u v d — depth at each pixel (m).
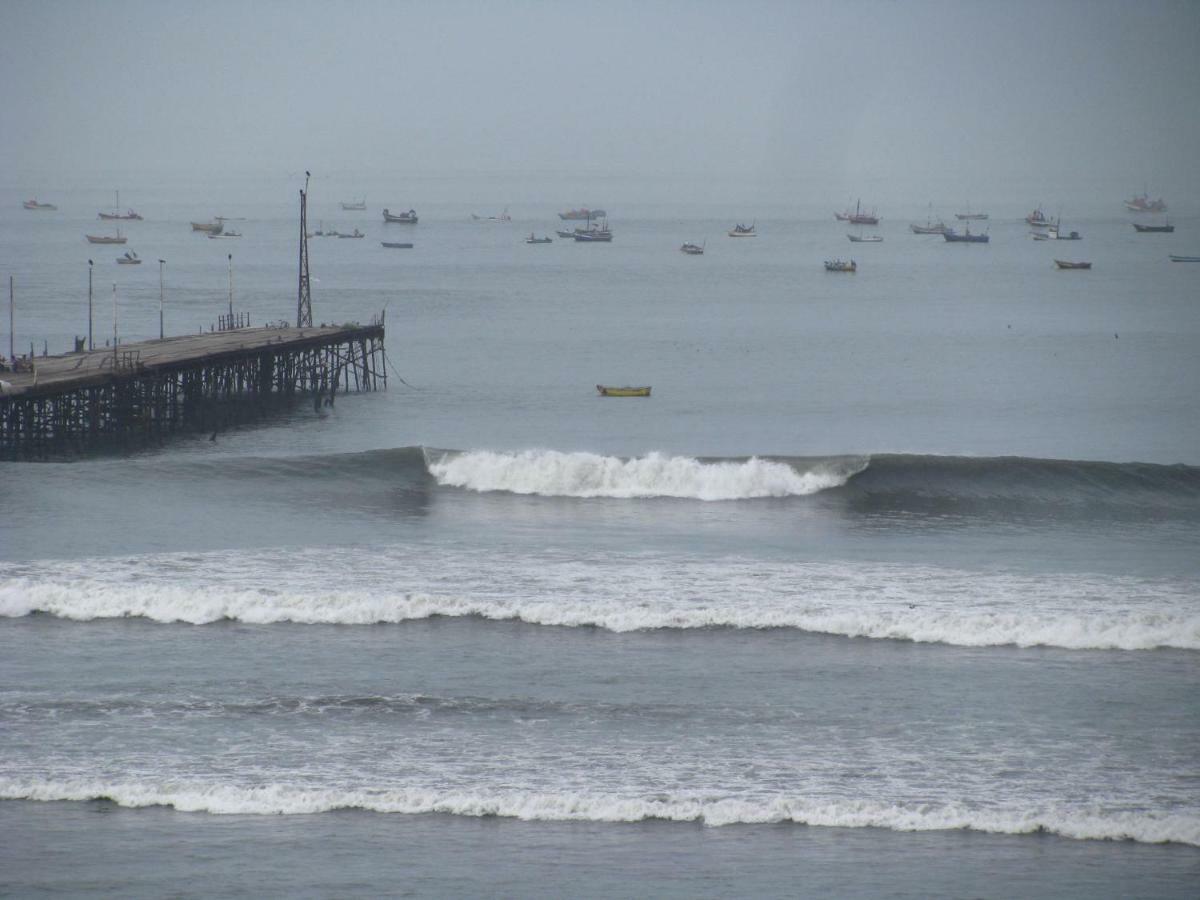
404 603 156.00
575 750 118.88
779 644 146.38
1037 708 128.38
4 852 101.88
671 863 100.81
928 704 129.25
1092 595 162.50
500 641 147.12
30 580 165.25
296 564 176.38
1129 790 111.12
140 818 107.06
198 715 125.81
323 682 134.50
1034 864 100.75
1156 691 132.62
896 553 187.25
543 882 98.25
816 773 114.25
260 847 102.75
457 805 108.62
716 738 121.38
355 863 100.69
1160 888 97.56
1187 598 161.25
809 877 99.00
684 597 160.88
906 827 105.88
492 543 190.62
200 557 179.38
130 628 150.50
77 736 120.81
